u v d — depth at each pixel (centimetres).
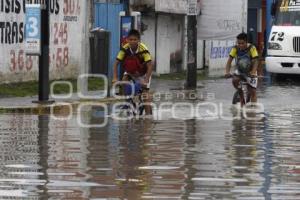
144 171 1748
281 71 4822
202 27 4788
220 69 5888
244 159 1917
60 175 1698
